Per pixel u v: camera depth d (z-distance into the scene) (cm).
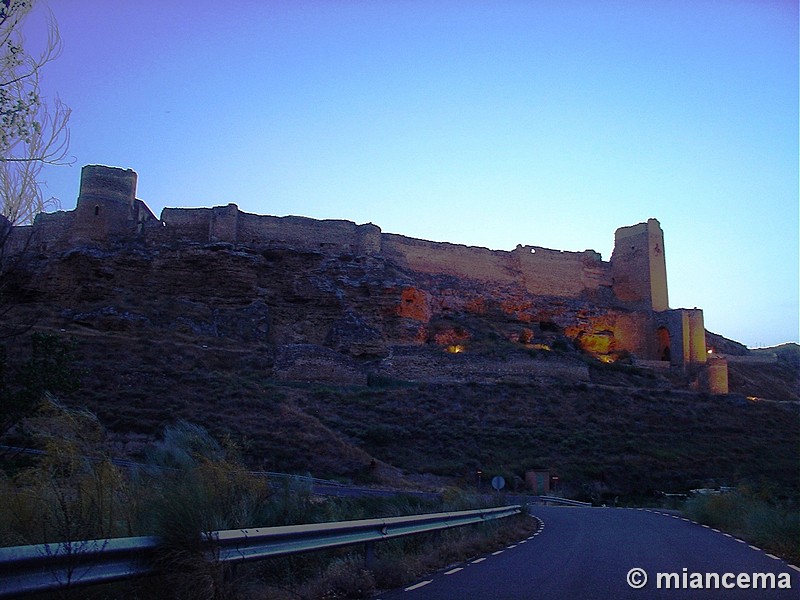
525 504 2545
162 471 1095
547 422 5222
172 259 6291
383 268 6969
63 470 916
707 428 5638
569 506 3656
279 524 1123
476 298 7562
